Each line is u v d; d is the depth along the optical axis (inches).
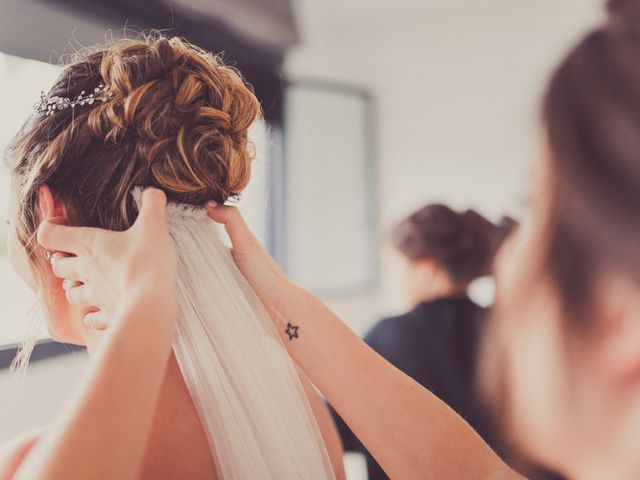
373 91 129.2
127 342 17.2
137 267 20.0
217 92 25.6
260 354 25.0
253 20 83.0
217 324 24.4
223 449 22.7
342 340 26.2
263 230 101.3
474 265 50.4
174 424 22.6
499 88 122.2
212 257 25.5
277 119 97.6
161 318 18.5
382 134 131.4
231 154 26.1
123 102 23.9
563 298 6.5
